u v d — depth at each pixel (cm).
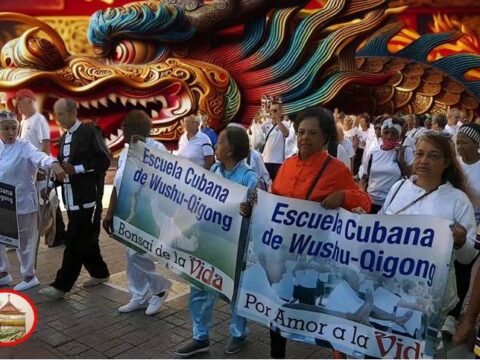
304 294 296
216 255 340
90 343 388
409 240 267
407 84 1719
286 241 301
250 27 1535
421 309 262
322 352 379
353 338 281
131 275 445
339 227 289
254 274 311
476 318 252
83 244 476
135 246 374
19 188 492
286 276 301
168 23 1496
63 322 425
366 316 277
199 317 367
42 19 1833
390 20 1827
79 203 470
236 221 333
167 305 464
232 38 1589
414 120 1116
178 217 355
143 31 1496
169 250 358
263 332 413
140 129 418
